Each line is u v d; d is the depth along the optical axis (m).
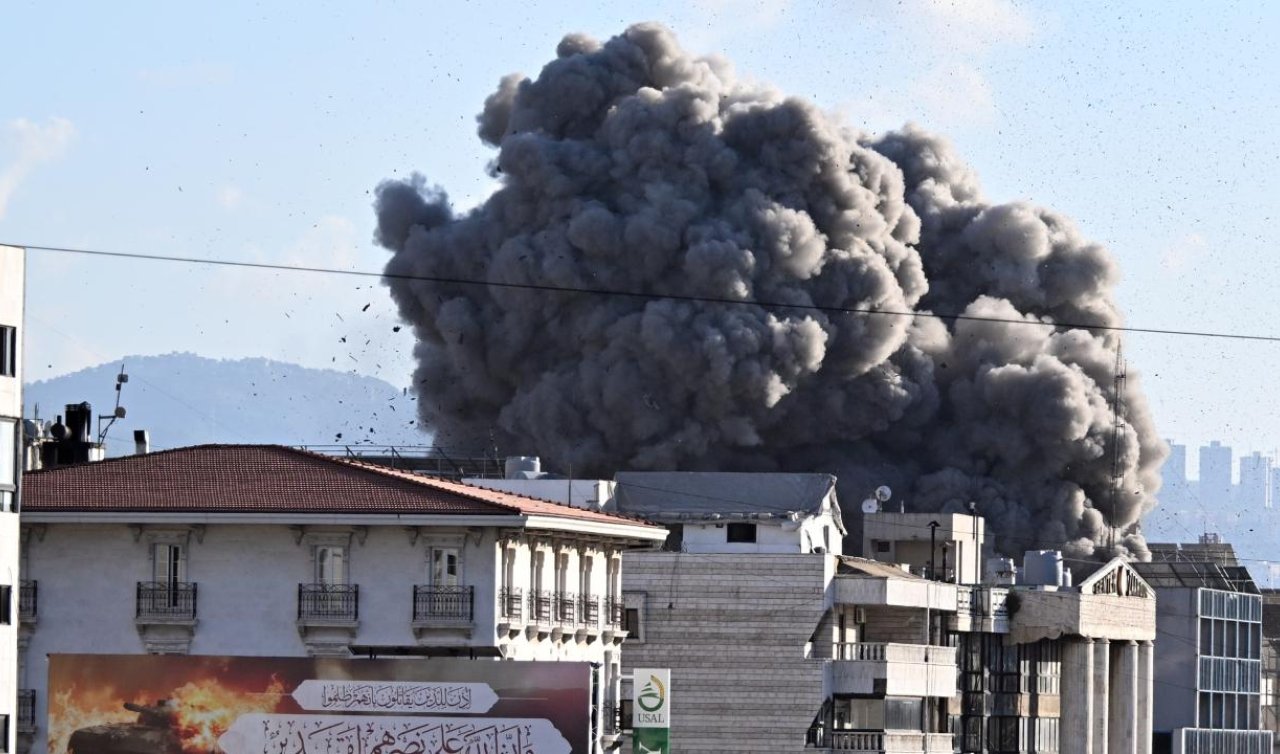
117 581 151.12
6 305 139.75
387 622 150.62
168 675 142.38
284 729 142.00
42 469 158.88
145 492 152.12
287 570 151.00
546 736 141.75
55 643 151.00
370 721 142.12
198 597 151.00
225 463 155.38
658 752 166.62
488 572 151.00
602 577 172.38
